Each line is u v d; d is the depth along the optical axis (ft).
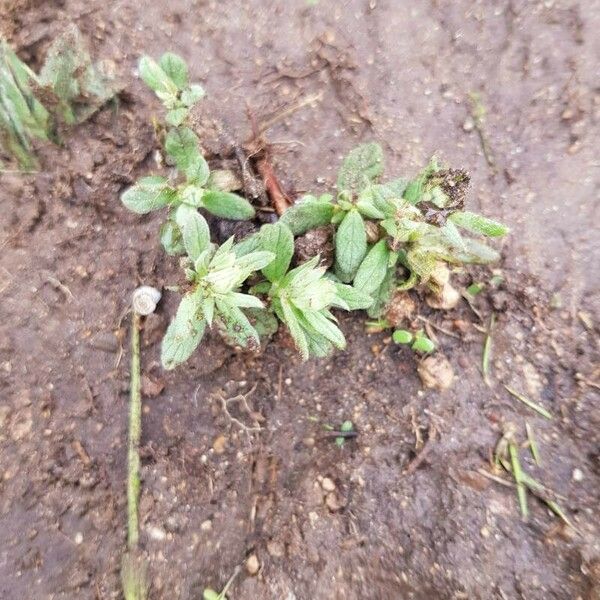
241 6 0.73
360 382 0.65
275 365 0.65
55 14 0.71
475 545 0.59
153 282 0.65
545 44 0.73
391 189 0.60
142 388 0.63
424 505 0.60
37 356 0.62
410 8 0.73
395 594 0.57
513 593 0.57
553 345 0.65
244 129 0.69
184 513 0.60
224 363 0.64
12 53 0.63
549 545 0.58
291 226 0.58
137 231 0.66
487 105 0.72
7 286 0.63
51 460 0.60
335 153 0.70
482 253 0.62
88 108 0.67
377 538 0.60
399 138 0.71
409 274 0.64
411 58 0.73
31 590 0.56
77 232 0.65
